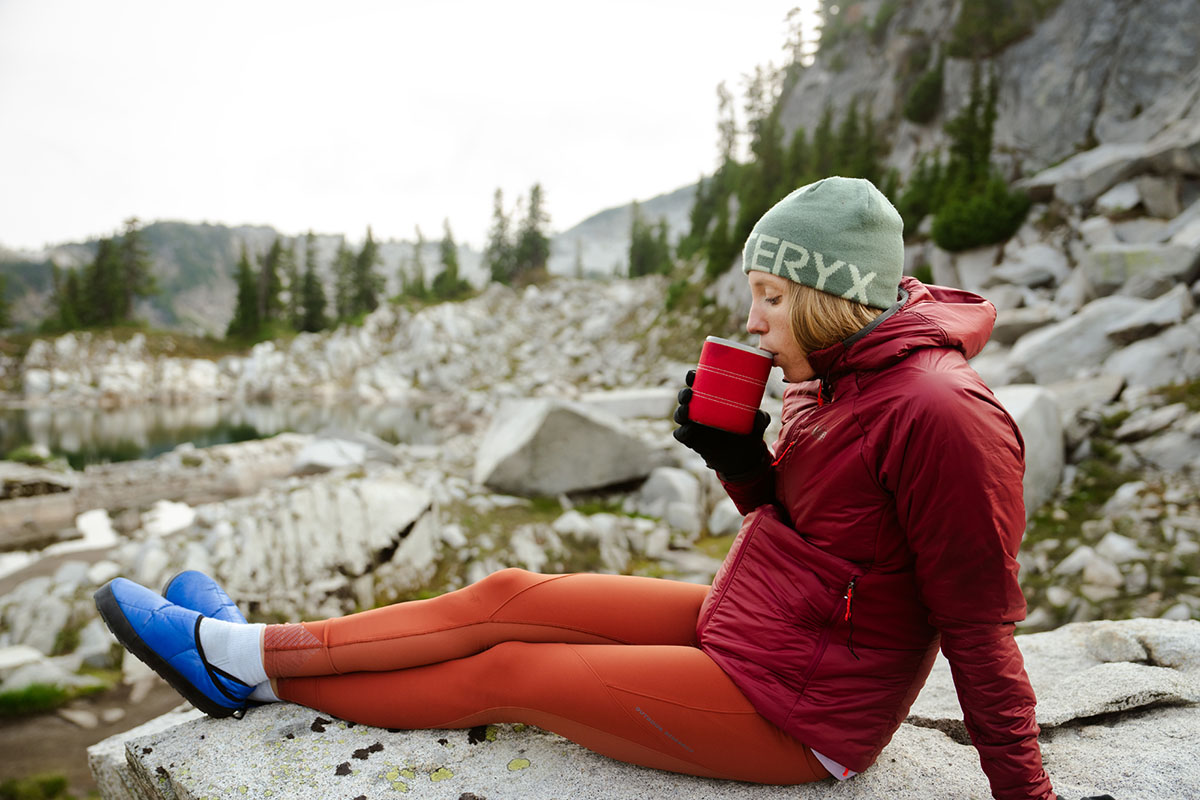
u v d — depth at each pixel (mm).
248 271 63281
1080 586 6145
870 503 1278
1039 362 10211
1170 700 1929
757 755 1468
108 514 11242
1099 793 1561
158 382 49062
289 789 1549
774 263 1331
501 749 1701
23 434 26922
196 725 1812
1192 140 14047
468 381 43062
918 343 1229
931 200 20688
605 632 1669
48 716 5898
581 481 9391
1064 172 16688
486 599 1669
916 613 1363
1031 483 7430
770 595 1441
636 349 31375
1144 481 7277
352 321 57219
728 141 51531
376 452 14250
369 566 7141
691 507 9219
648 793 1535
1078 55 21047
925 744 1777
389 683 1714
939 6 29328
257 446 18469
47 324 59844
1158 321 9430
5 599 7258
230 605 1965
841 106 35156
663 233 67188
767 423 1484
